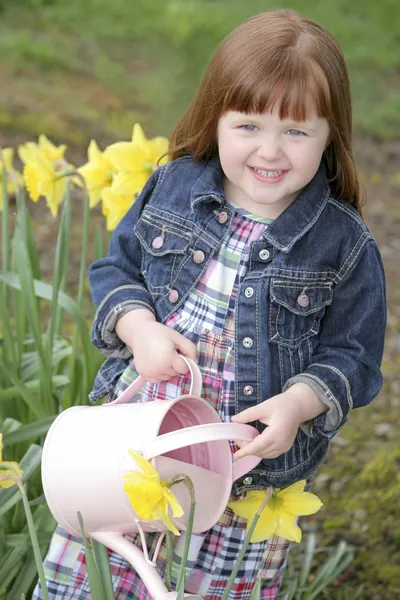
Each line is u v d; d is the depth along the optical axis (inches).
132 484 58.4
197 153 75.0
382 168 237.3
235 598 74.0
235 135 68.1
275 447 65.7
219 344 71.4
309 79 66.1
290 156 67.5
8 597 81.2
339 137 70.8
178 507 59.0
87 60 270.7
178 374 71.7
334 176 74.2
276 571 75.6
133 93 252.8
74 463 65.9
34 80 243.3
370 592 100.6
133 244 76.7
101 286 75.0
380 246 193.5
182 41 297.6
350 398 70.0
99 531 67.1
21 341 97.2
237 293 71.6
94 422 66.9
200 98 72.4
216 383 71.2
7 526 84.7
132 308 72.7
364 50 301.0
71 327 149.9
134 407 66.5
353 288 72.6
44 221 183.0
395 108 267.1
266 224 72.6
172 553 70.6
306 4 330.6
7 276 90.0
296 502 70.9
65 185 97.3
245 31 68.5
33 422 88.6
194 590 73.5
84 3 309.9
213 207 73.6
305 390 68.7
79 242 177.2
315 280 71.6
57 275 87.8
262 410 66.3
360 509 114.7
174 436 60.9
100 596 65.7
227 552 72.8
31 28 285.3
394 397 140.8
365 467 123.3
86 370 91.4
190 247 73.0
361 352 71.3
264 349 70.7
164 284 73.6
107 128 222.7
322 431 70.2
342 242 72.6
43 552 83.4
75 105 231.0
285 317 71.2
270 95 65.7
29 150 96.3
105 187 93.8
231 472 66.9
